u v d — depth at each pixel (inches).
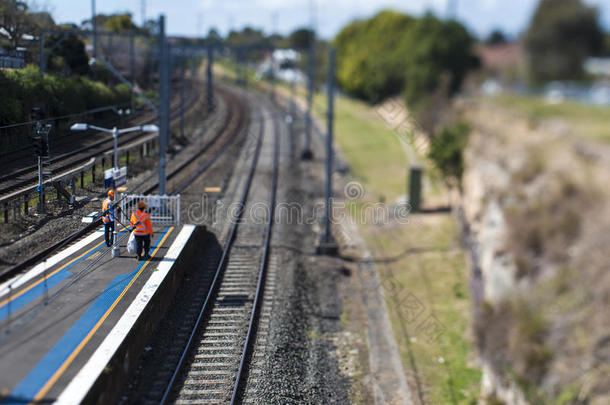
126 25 2036.2
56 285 621.6
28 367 463.5
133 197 935.7
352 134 2554.1
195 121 2080.5
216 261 930.7
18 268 629.9
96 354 496.7
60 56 1409.9
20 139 877.8
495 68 3004.4
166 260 762.8
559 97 2452.0
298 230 1222.3
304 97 3718.0
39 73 1064.2
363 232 1390.3
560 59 2746.1
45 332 524.1
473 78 2637.8
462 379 842.2
